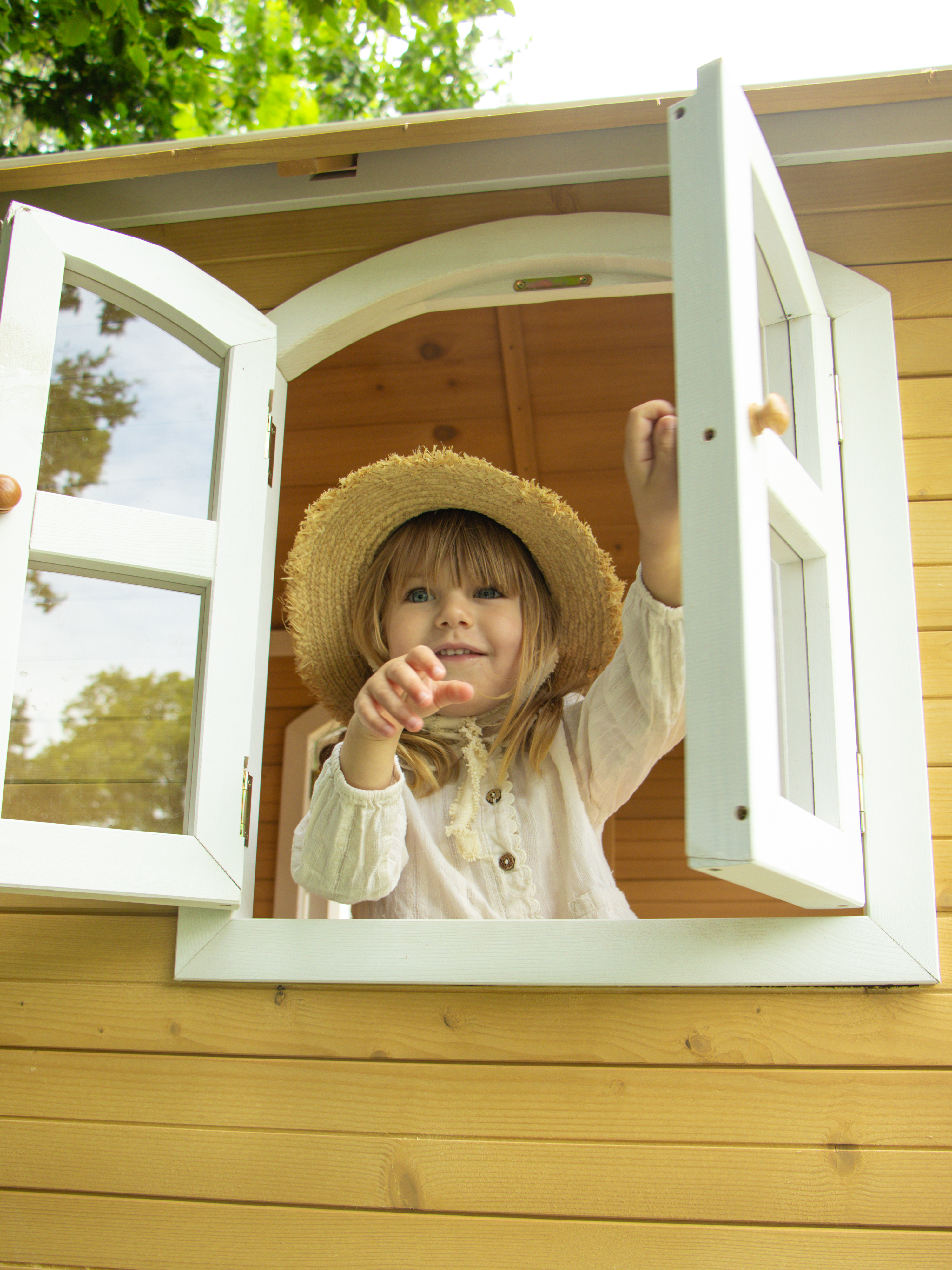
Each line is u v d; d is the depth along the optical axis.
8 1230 1.60
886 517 1.75
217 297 1.96
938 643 1.70
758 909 4.11
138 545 1.77
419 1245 1.51
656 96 1.85
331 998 1.66
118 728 1.71
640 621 1.74
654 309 2.77
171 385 1.91
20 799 1.60
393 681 1.52
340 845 1.72
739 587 1.14
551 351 2.92
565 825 1.97
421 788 2.04
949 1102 1.50
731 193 1.26
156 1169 1.61
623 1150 1.52
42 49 6.06
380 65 8.70
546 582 2.29
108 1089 1.66
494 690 2.11
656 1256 1.47
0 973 1.75
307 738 4.32
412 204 2.10
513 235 2.02
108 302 1.88
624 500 3.45
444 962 1.63
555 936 1.61
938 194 1.92
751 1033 1.55
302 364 2.09
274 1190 1.57
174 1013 1.69
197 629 1.82
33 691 1.65
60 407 1.78
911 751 1.64
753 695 1.13
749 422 1.21
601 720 1.98
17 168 2.02
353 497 2.25
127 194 2.17
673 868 4.12
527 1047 1.59
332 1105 1.60
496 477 2.18
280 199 2.13
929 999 1.55
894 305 1.87
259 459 1.92
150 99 6.43
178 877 1.66
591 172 2.03
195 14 6.30
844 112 1.94
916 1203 1.46
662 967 1.57
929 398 1.82
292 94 8.50
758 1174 1.49
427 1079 1.59
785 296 1.75
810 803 1.46
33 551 1.69
